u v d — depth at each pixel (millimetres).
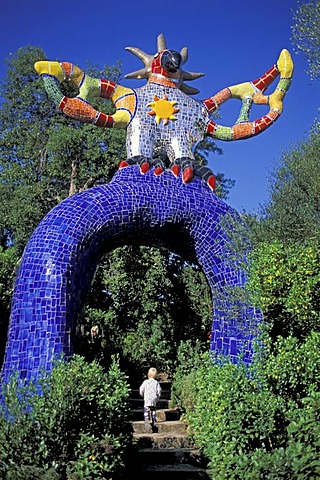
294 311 8336
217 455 6309
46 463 6094
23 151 21859
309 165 11078
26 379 7570
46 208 19766
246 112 10484
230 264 9031
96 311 15055
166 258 16078
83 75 9664
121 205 8781
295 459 5047
